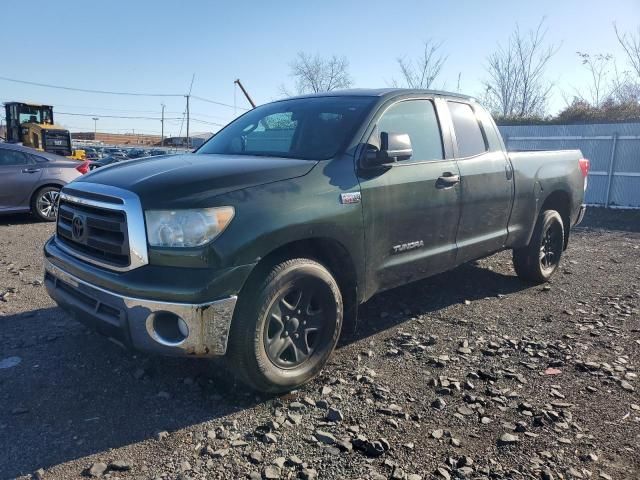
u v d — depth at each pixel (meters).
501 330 4.72
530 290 6.00
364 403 3.38
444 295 5.69
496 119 20.00
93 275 3.27
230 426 3.11
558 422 3.21
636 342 4.50
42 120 30.05
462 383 3.68
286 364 3.44
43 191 10.25
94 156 40.78
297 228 3.36
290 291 3.40
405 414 3.26
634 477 2.74
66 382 3.57
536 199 5.72
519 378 3.77
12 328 4.48
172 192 3.15
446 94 4.95
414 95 4.56
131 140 100.44
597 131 14.74
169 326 3.09
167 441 2.95
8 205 9.92
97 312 3.30
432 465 2.78
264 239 3.20
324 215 3.50
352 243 3.72
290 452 2.88
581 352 4.27
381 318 4.93
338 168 3.73
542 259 6.15
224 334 3.12
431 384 3.66
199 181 3.24
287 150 4.10
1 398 3.35
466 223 4.79
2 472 2.67
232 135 4.71
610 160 14.59
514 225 5.50
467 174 4.73
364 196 3.79
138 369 3.73
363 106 4.22
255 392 3.50
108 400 3.36
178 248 3.04
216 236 3.07
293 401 3.40
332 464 2.78
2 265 6.68
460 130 4.91
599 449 2.97
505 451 2.92
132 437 2.99
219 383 3.60
